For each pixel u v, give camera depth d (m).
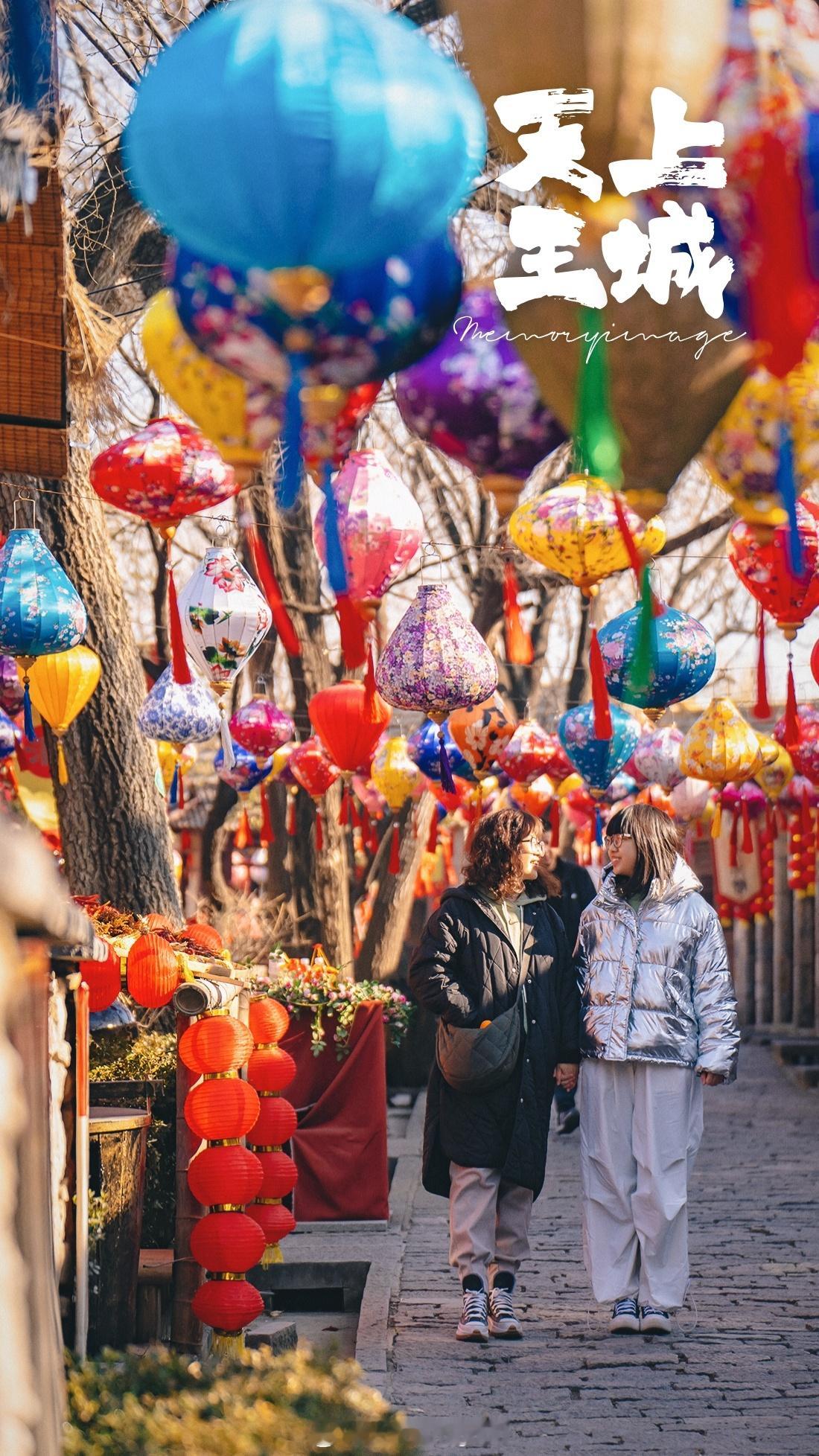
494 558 15.11
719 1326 6.17
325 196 2.70
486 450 3.60
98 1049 6.75
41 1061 2.85
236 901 15.49
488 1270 6.31
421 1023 14.84
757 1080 16.23
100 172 7.91
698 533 13.63
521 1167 6.03
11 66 3.64
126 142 2.89
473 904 6.22
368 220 2.75
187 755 10.92
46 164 3.88
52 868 2.06
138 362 8.34
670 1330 6.06
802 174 2.89
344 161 2.66
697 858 22.19
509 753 10.12
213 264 2.97
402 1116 13.70
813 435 3.60
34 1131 2.63
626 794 12.08
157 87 2.74
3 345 4.16
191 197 2.76
